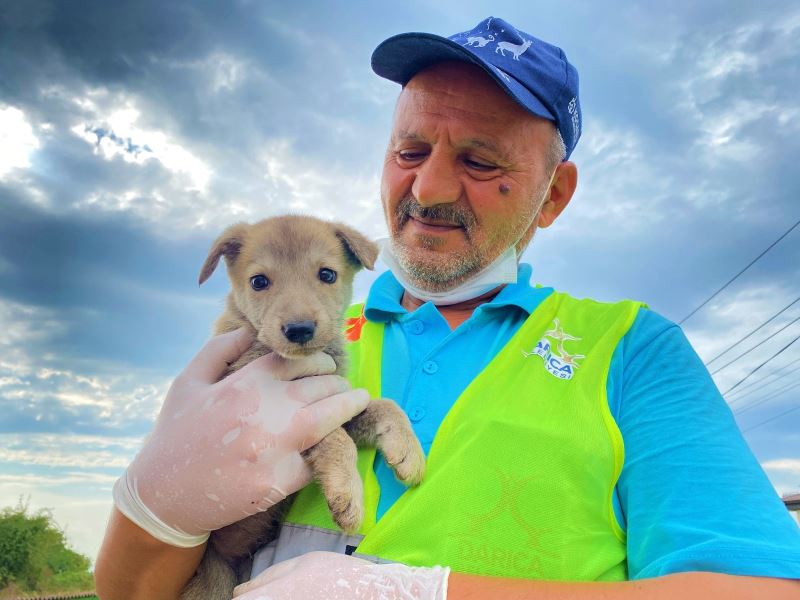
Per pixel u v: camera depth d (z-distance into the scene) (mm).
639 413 435
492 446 418
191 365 515
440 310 579
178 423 442
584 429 426
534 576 383
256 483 420
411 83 559
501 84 511
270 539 492
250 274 570
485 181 533
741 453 403
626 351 468
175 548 435
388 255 606
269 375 469
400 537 408
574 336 483
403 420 462
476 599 338
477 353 494
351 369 553
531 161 548
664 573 363
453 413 447
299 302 525
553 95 559
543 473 407
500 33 566
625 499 421
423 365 497
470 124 523
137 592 458
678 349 464
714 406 430
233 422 429
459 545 391
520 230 551
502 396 448
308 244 582
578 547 395
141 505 425
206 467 419
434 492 412
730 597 325
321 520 442
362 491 444
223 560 499
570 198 632
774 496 387
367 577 353
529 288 551
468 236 538
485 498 402
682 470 397
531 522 395
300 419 440
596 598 332
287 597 349
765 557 346
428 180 528
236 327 586
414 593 342
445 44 514
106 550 453
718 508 375
